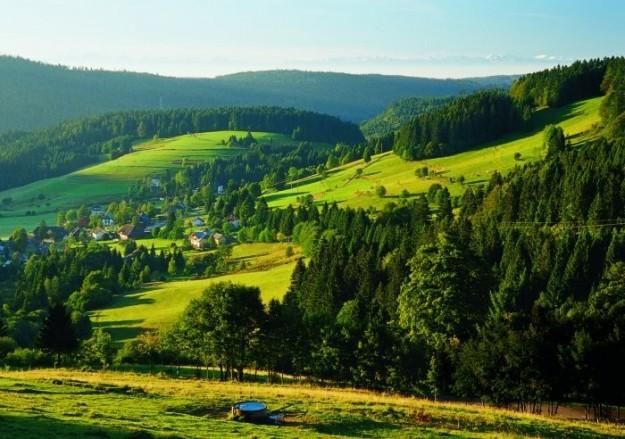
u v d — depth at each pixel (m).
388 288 123.38
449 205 189.62
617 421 66.94
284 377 89.06
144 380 66.62
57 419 39.34
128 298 184.38
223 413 49.44
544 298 107.12
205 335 82.69
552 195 152.50
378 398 59.38
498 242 139.75
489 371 69.69
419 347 84.25
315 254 163.88
